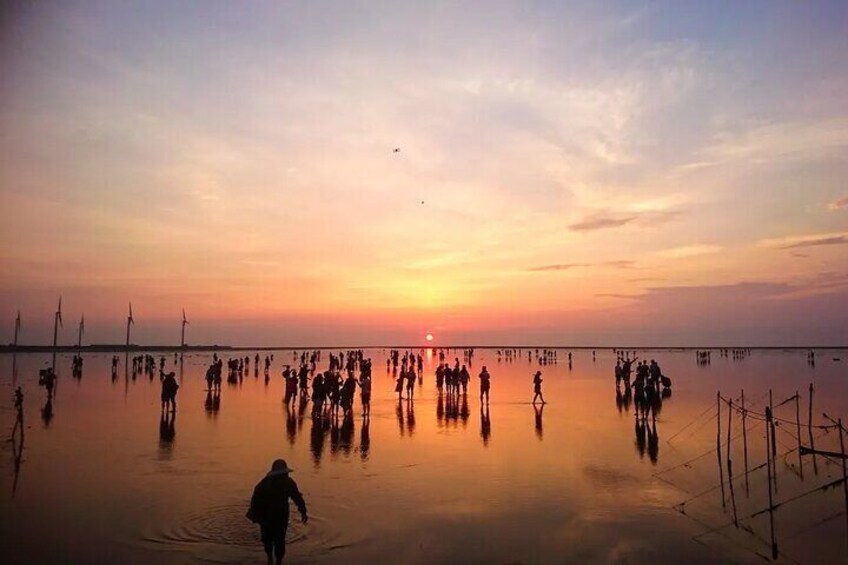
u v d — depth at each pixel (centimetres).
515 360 11688
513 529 1084
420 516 1155
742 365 8675
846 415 2688
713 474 1568
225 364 8988
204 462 1636
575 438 2088
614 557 954
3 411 2803
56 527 1071
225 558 929
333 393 2662
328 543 1002
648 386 2552
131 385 4625
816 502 1312
